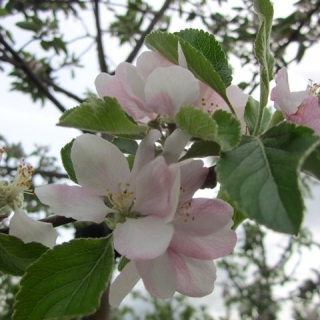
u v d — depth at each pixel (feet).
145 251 0.33
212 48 0.44
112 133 0.35
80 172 0.37
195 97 0.37
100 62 1.73
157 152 0.36
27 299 0.34
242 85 1.31
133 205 0.36
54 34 1.61
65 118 0.33
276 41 1.43
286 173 0.29
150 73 0.41
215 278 0.39
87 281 0.35
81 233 0.80
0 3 1.64
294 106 0.37
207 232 0.37
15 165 1.57
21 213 0.45
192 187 0.37
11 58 1.57
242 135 0.33
